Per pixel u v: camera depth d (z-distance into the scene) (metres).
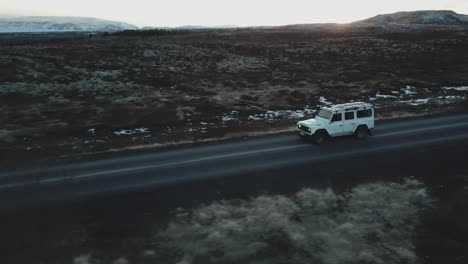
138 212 12.41
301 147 19.47
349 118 20.25
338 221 11.70
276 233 10.98
